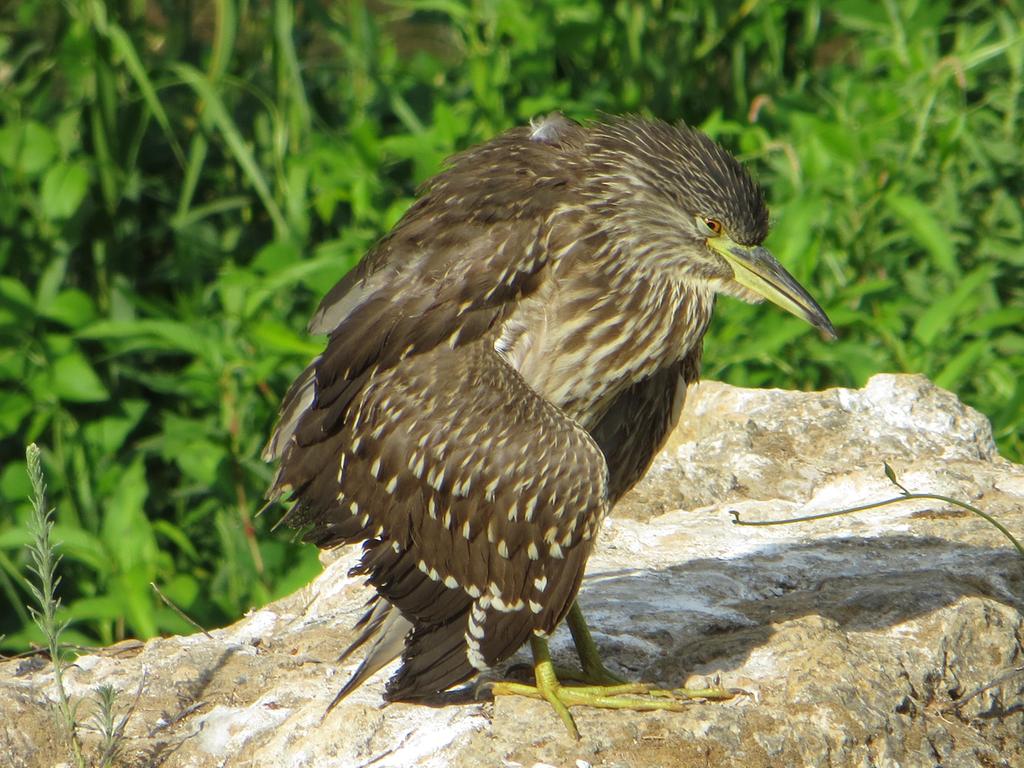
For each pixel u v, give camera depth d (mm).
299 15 15500
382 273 8180
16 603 11836
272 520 12445
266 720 7891
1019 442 12297
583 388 8234
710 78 15469
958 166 13656
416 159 13125
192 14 15227
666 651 8305
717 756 7297
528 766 7246
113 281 13672
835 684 7605
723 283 8539
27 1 14516
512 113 13727
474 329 7852
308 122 13758
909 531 9602
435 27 18297
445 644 7680
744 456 10656
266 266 12438
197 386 12133
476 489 7504
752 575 9125
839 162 12922
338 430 7926
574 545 7453
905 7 14438
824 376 12852
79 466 12305
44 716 7949
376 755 7516
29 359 12383
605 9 15273
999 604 8375
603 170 8234
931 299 12898
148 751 7801
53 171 12523
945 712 7867
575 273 8102
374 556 7867
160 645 8977
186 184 13414
